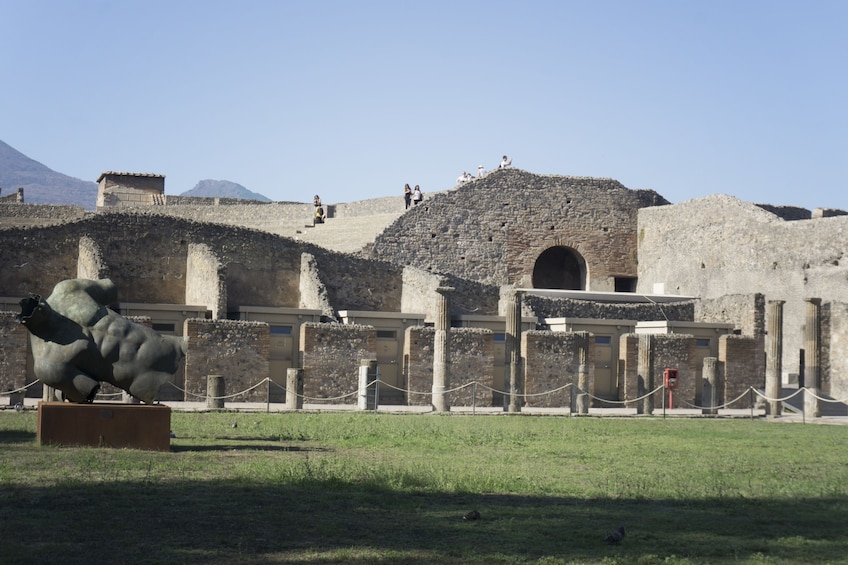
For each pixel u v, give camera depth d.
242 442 27.88
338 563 13.76
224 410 40.69
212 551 14.16
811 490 22.77
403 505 18.47
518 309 47.75
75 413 24.16
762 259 69.56
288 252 60.22
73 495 17.83
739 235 71.81
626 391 54.91
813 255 65.56
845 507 20.38
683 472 25.05
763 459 28.81
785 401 56.66
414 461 25.09
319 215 81.06
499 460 26.11
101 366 24.58
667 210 79.75
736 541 16.45
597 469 25.11
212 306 52.47
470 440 30.94
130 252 56.97
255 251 59.50
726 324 59.84
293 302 60.25
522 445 30.30
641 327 58.22
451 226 76.44
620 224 82.75
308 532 15.71
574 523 17.44
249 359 48.00
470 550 14.91
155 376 24.86
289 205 84.50
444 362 46.47
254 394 48.06
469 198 77.44
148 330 25.27
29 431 27.64
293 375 43.75
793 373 64.62
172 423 33.19
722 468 26.25
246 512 17.05
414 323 53.09
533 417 43.53
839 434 38.88
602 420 42.59
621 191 82.94
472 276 76.81
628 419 44.22
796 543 16.39
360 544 15.02
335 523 16.50
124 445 24.34
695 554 15.34
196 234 58.34
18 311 49.12
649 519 18.11
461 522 17.08
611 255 82.25
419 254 74.88
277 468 22.06
